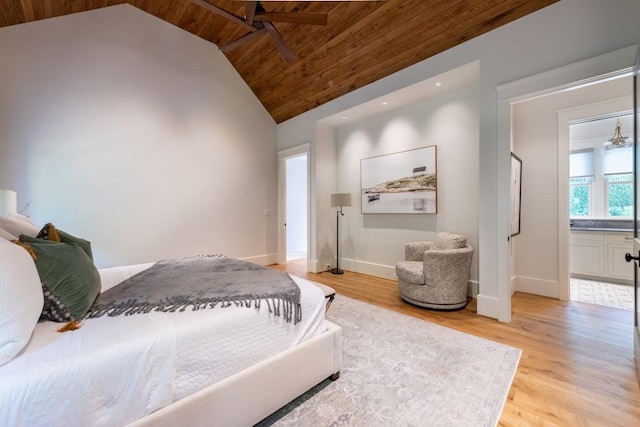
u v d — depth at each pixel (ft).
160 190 13.43
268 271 6.89
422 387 5.54
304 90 14.99
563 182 10.78
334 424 4.60
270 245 17.98
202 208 14.87
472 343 7.36
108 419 3.14
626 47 6.62
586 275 13.73
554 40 7.65
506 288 8.71
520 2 7.93
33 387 2.77
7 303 2.97
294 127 17.13
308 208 16.43
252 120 16.94
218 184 15.48
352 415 4.79
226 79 15.72
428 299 9.93
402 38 10.38
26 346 3.20
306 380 5.14
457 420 4.67
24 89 10.27
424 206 12.87
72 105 11.19
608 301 10.64
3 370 2.82
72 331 3.62
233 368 4.20
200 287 5.45
